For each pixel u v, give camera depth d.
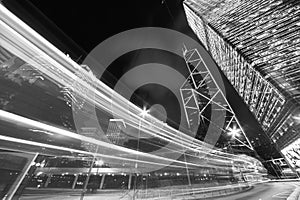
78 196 12.01
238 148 85.88
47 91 17.55
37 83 16.69
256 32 69.88
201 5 108.12
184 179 23.14
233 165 42.56
